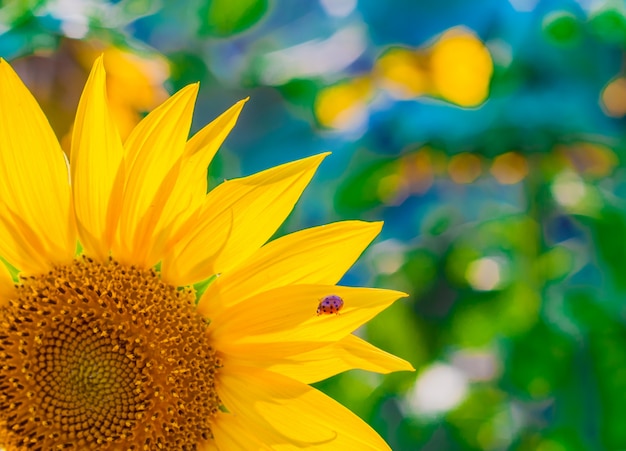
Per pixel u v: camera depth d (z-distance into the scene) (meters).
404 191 0.83
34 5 0.74
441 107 0.78
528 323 0.81
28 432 0.68
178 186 0.67
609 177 0.81
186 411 0.68
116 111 0.76
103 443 0.68
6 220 0.68
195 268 0.68
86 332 0.68
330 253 0.67
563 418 0.80
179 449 0.68
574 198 0.80
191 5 0.79
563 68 0.78
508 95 0.78
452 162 0.81
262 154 0.82
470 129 0.78
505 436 0.82
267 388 0.68
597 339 0.80
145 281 0.68
